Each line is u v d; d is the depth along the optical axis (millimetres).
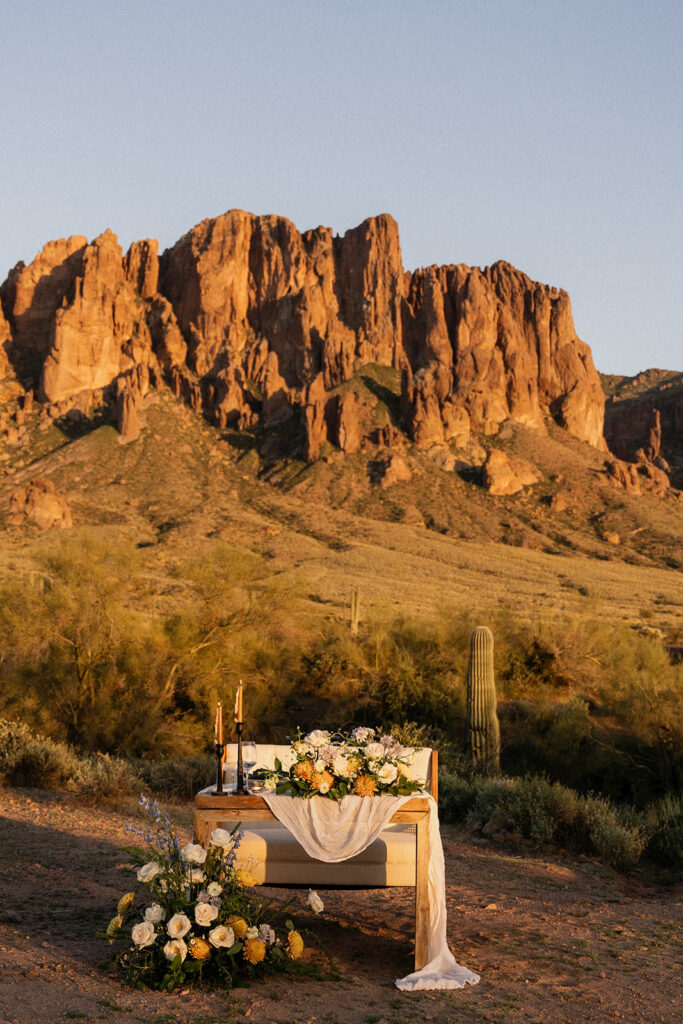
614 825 11531
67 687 19125
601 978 4836
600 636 27609
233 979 4422
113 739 18547
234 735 19578
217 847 4820
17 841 7957
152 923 4480
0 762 12078
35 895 6047
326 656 24062
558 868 9805
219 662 20469
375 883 4977
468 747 17062
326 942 5324
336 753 5008
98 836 8555
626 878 10484
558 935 5887
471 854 10141
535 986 4648
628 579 79375
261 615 21297
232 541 85375
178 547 80062
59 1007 3928
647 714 18359
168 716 19594
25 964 4500
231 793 5098
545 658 25703
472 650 17094
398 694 21828
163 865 4816
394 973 4805
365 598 55781
